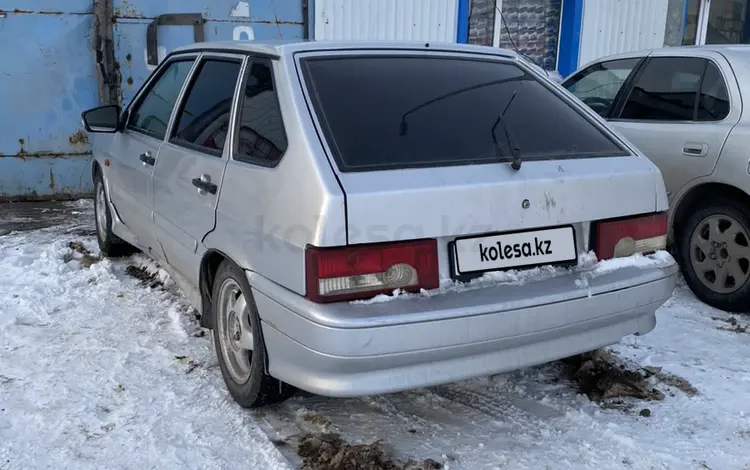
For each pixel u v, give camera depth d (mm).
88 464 2633
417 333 2375
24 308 4160
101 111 4426
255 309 2762
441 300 2447
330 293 2359
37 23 6859
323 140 2549
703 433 2908
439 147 2695
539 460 2701
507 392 3258
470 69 3221
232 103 3133
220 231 2982
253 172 2750
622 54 5273
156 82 4320
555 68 9414
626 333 2926
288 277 2488
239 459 2678
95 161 5113
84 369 3395
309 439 2830
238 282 2898
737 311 4246
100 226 5230
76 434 2830
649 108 4812
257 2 7609
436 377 2486
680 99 4629
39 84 6992
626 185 2879
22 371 3359
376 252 2391
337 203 2342
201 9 7398
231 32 7570
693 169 4344
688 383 3336
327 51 2992
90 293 4441
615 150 3059
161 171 3691
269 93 2875
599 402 3168
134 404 3076
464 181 2551
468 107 2959
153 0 7188
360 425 2953
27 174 7133
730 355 3646
